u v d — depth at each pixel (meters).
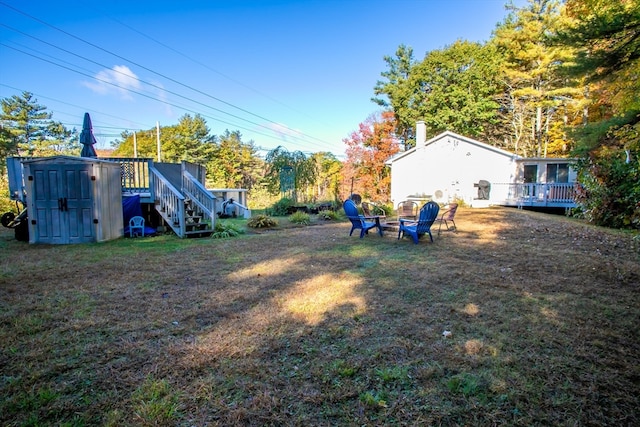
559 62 19.89
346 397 1.92
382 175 22.19
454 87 23.62
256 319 3.08
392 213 13.81
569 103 20.31
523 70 22.56
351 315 3.16
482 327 2.86
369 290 3.93
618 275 4.39
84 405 1.85
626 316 3.09
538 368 2.20
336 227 10.37
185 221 8.49
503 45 22.61
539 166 16.98
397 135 26.64
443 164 18.73
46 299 3.65
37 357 2.38
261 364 2.28
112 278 4.52
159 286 4.16
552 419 1.73
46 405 1.85
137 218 8.54
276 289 4.02
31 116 31.94
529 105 22.22
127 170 9.31
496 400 1.88
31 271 4.87
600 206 9.18
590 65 8.30
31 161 7.33
